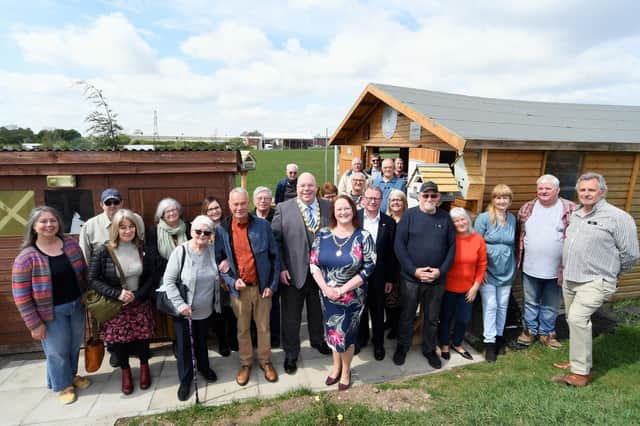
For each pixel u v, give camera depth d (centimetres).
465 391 337
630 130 553
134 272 340
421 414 300
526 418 289
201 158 414
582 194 347
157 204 421
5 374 380
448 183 444
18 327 412
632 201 529
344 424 289
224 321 414
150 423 307
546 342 428
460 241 383
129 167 403
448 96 732
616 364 386
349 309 330
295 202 377
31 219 311
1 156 377
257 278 351
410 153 615
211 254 348
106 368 392
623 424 281
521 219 423
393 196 435
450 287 390
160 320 427
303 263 364
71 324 338
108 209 374
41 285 309
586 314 344
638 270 557
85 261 351
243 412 317
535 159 470
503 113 601
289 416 301
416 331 446
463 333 409
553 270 400
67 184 393
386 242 390
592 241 343
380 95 646
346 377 348
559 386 344
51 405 332
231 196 337
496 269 399
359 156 842
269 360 373
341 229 336
